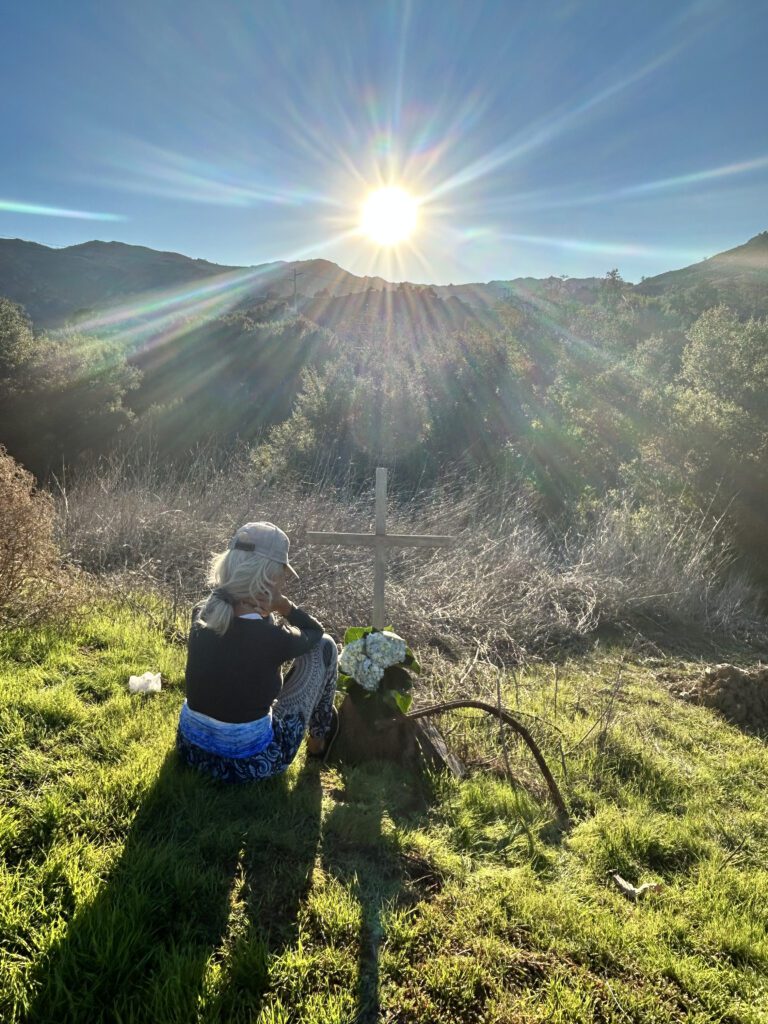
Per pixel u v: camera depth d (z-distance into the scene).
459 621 5.88
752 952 2.35
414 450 10.56
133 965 1.87
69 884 2.10
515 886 2.51
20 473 4.42
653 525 7.95
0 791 2.53
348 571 6.44
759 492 8.52
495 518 8.38
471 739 3.78
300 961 1.97
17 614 4.17
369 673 3.28
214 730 2.67
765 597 7.86
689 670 5.73
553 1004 1.98
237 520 7.29
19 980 1.77
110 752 2.91
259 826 2.56
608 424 10.13
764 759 4.09
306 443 10.47
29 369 17.31
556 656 5.72
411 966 2.06
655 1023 2.00
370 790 3.00
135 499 7.62
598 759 3.76
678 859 2.95
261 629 2.60
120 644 4.25
